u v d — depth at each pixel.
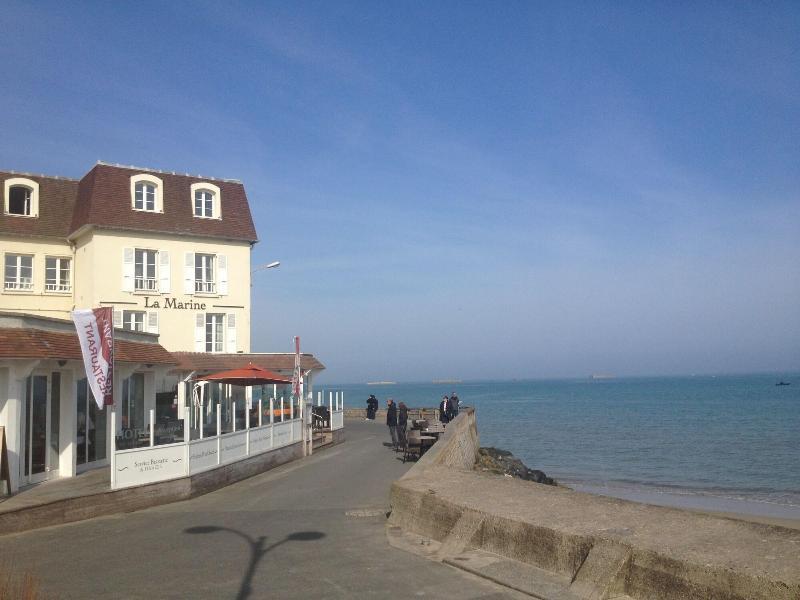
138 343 21.62
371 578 9.02
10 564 10.13
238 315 36.03
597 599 7.59
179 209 35.16
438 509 11.17
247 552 10.66
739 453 46.41
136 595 8.44
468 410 34.44
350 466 22.41
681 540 7.72
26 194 34.94
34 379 16.16
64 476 17.00
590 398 145.50
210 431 19.00
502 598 8.06
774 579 6.32
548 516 9.41
